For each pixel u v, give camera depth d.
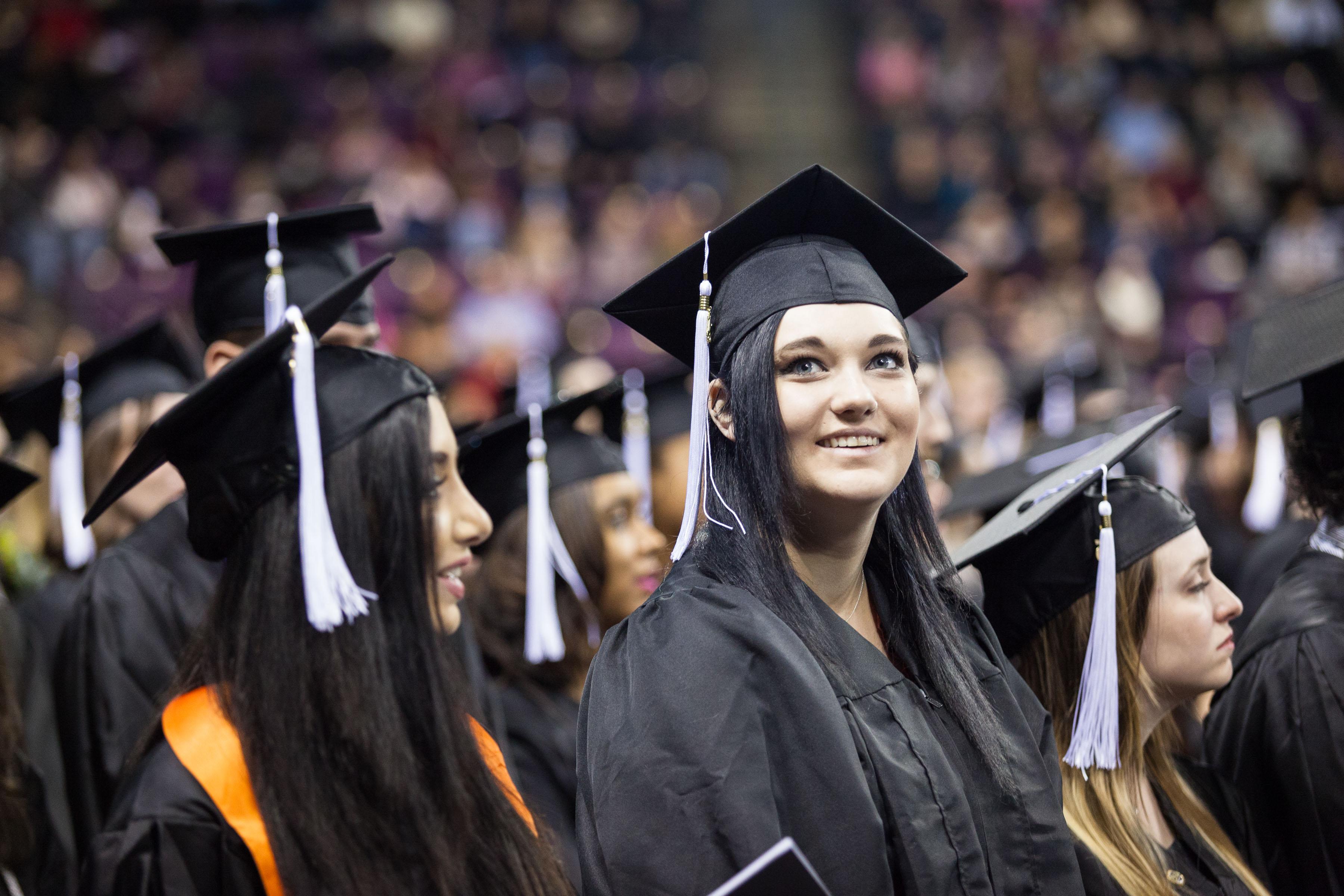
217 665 1.63
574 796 2.79
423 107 13.19
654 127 14.25
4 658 2.27
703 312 1.76
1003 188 13.38
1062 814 1.76
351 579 1.59
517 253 11.58
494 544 3.02
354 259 3.01
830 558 1.75
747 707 1.60
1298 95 14.23
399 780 1.58
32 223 9.59
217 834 1.54
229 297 2.89
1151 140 13.63
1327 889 2.24
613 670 1.71
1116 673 2.10
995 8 15.55
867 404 1.65
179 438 1.69
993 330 10.50
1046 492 2.30
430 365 9.59
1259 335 2.64
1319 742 2.24
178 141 12.60
